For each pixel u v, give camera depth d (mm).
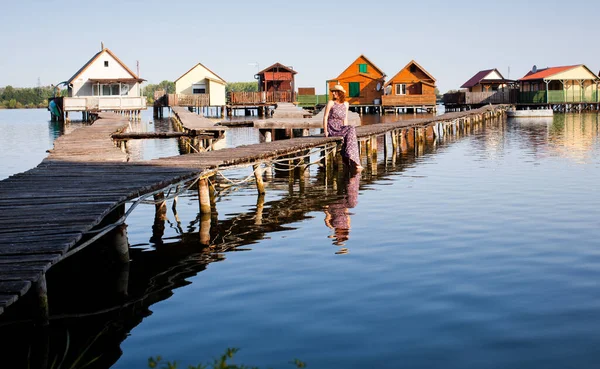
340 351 5582
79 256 9188
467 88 83062
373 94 70188
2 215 7863
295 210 12758
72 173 11633
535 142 29625
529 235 10047
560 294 7062
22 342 6047
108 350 5770
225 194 15195
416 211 12266
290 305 6809
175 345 5816
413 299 6938
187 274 8219
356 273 7996
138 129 44469
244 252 9305
